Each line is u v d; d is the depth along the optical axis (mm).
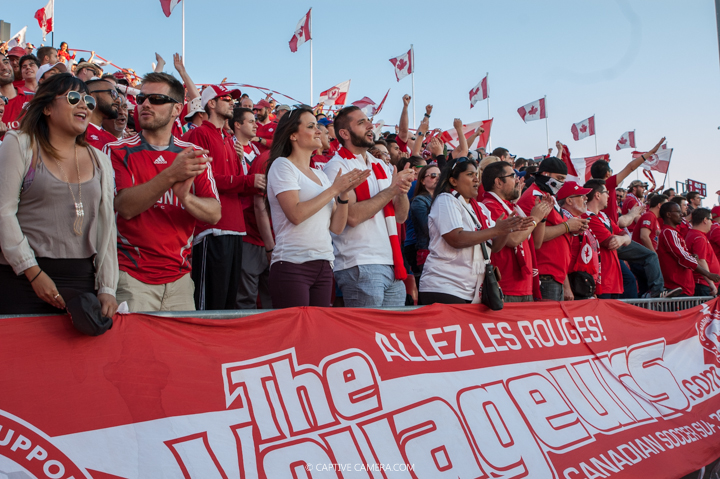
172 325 2453
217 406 2412
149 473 2115
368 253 3971
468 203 4348
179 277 3148
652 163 11289
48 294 2244
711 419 4613
